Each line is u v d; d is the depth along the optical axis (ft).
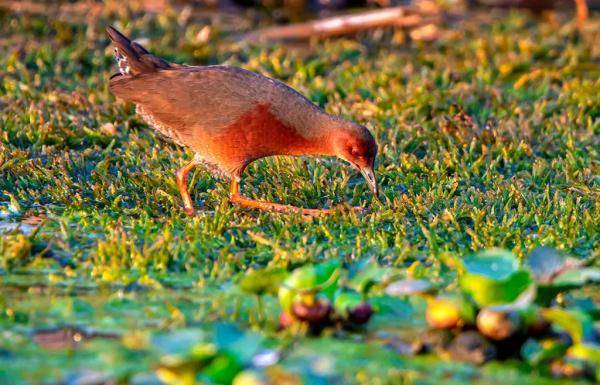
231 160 38.11
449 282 30.78
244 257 32.65
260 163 42.93
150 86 38.47
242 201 38.17
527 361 24.49
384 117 49.21
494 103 51.47
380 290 28.81
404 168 42.55
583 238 35.06
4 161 41.04
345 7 82.69
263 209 37.78
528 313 24.88
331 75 58.65
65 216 36.19
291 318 25.93
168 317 26.78
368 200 39.68
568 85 54.95
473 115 49.52
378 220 36.45
